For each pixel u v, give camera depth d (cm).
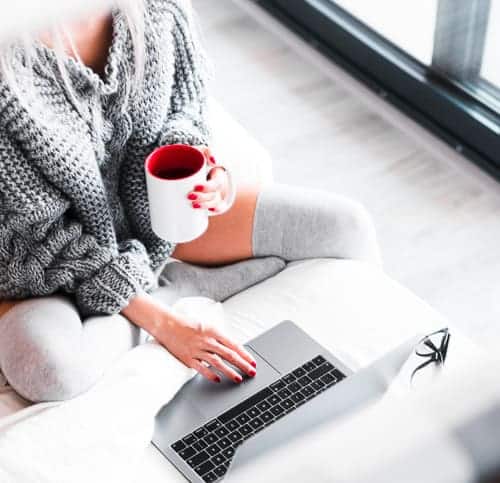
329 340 149
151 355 144
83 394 138
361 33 239
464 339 147
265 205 161
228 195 146
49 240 144
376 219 213
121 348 148
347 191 220
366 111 241
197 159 137
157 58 143
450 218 213
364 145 232
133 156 152
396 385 55
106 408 134
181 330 147
